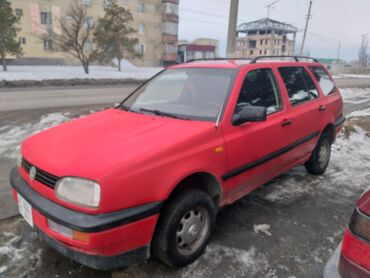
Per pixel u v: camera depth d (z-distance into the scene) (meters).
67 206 2.12
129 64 44.34
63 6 37.19
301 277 2.53
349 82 29.38
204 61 3.89
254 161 3.21
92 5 38.06
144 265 2.63
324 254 2.83
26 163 2.51
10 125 7.15
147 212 2.21
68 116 8.33
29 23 36.12
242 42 78.38
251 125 3.13
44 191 2.25
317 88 4.52
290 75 4.00
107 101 12.37
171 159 2.36
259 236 3.09
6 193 3.84
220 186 2.84
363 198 1.75
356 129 7.59
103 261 2.15
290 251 2.86
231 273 2.56
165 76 3.77
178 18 51.06
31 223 2.38
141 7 46.31
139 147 2.34
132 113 3.22
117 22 28.38
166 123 2.82
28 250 2.76
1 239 2.90
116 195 2.07
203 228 2.77
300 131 3.92
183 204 2.48
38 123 7.39
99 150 2.32
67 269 2.54
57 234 2.15
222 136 2.81
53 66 36.38
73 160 2.22
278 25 72.62
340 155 5.82
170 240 2.44
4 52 25.39
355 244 1.67
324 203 3.85
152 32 48.72
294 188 4.28
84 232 2.01
